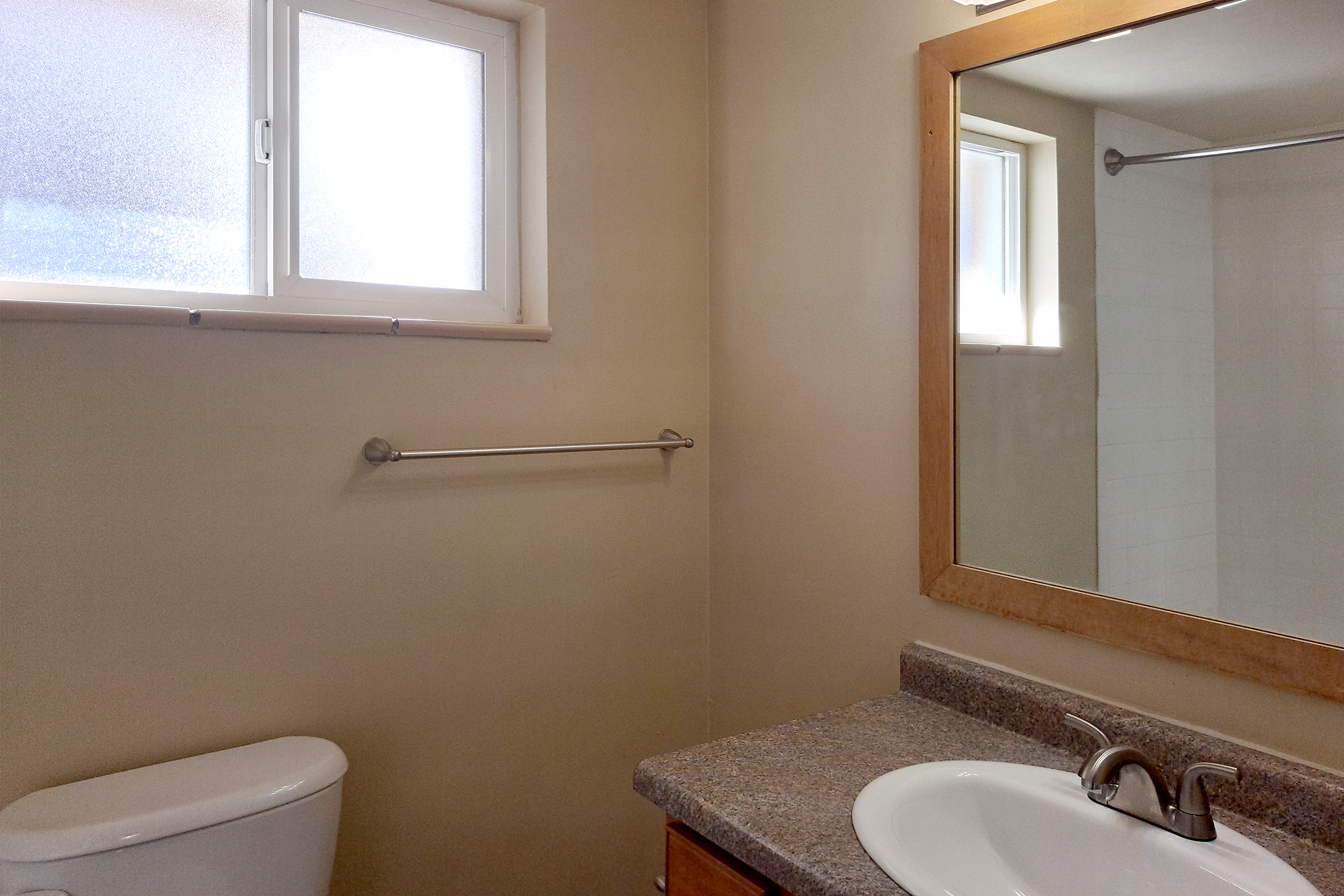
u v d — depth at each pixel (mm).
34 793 1262
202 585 1403
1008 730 1339
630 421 1858
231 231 1494
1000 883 1123
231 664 1432
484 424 1671
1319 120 1024
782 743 1296
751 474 1866
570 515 1786
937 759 1239
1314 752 1071
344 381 1520
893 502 1565
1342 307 1013
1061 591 1296
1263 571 1090
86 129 1365
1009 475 1363
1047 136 1289
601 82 1795
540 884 1783
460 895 1683
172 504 1374
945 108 1422
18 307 1234
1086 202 1248
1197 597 1151
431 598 1624
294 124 1541
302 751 1409
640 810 1917
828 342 1678
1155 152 1167
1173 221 1152
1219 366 1117
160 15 1424
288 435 1471
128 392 1333
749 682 1888
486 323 1744
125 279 1400
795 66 1724
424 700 1623
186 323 1357
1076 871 1082
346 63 1601
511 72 1785
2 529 1250
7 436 1250
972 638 1448
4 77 1302
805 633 1753
